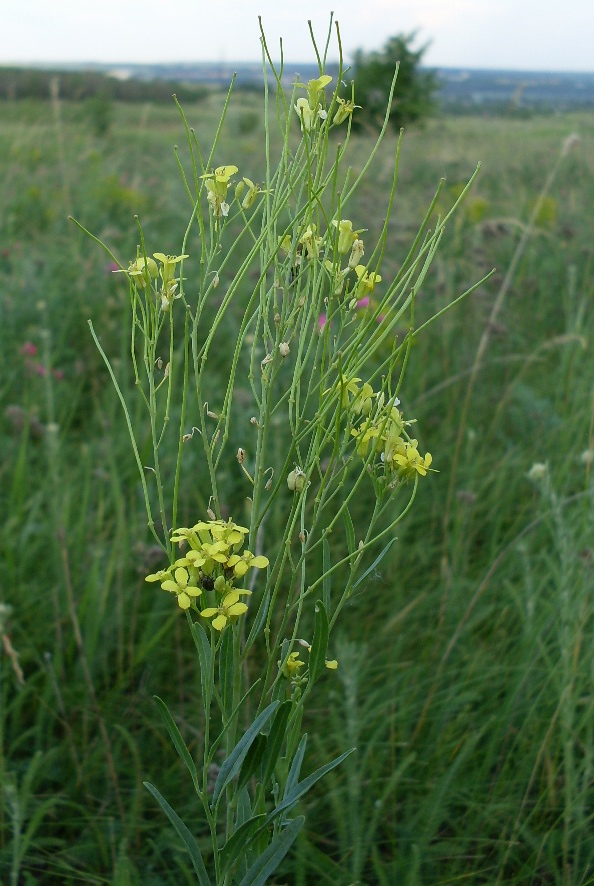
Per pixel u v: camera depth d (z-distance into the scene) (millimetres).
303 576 382
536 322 1158
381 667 585
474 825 499
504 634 636
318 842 504
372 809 506
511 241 1290
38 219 1551
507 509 790
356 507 771
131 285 363
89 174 1829
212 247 374
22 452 767
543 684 565
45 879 479
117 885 434
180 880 480
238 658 379
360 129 2725
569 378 968
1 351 992
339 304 372
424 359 1014
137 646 626
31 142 2104
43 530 705
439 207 1270
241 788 369
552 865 479
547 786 520
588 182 1856
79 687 577
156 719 569
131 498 748
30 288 1145
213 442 378
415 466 361
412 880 448
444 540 751
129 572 677
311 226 358
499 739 544
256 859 372
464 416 822
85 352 1068
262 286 382
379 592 692
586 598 584
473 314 1119
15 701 542
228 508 740
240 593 343
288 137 366
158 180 1926
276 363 370
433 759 537
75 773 531
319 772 374
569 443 868
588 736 515
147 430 870
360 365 365
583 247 1312
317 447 370
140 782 500
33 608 644
